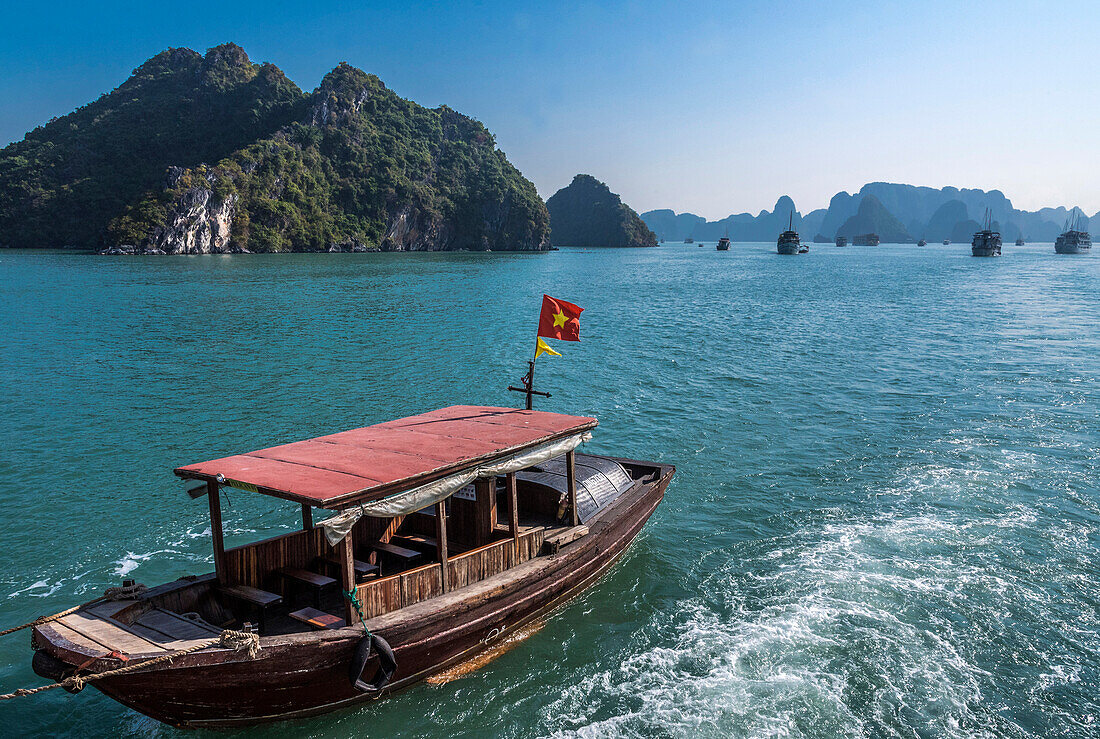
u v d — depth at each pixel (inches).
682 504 688.4
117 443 855.7
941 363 1346.0
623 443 868.0
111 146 7495.1
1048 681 420.2
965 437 869.2
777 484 733.3
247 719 371.2
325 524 358.9
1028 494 689.0
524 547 475.8
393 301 2464.3
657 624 488.7
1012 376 1210.0
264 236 6658.5
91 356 1392.7
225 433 897.5
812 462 794.2
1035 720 387.5
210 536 618.2
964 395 1082.7
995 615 487.5
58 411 992.9
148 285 2965.1
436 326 1846.7
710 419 970.1
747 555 585.0
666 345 1596.9
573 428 512.4
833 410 1008.9
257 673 350.0
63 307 2178.9
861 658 442.6
